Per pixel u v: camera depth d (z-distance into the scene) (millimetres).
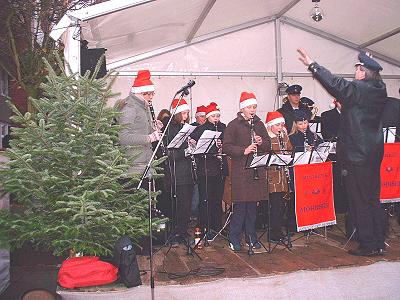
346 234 5676
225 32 8516
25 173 3861
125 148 4289
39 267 5473
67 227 3818
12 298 4508
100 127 4125
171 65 8492
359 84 4391
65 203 3766
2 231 4031
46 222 4062
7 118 7590
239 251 5102
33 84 7145
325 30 8719
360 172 4434
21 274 5277
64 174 4066
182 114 5297
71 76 4168
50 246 4156
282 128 5473
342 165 4984
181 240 5566
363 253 4566
